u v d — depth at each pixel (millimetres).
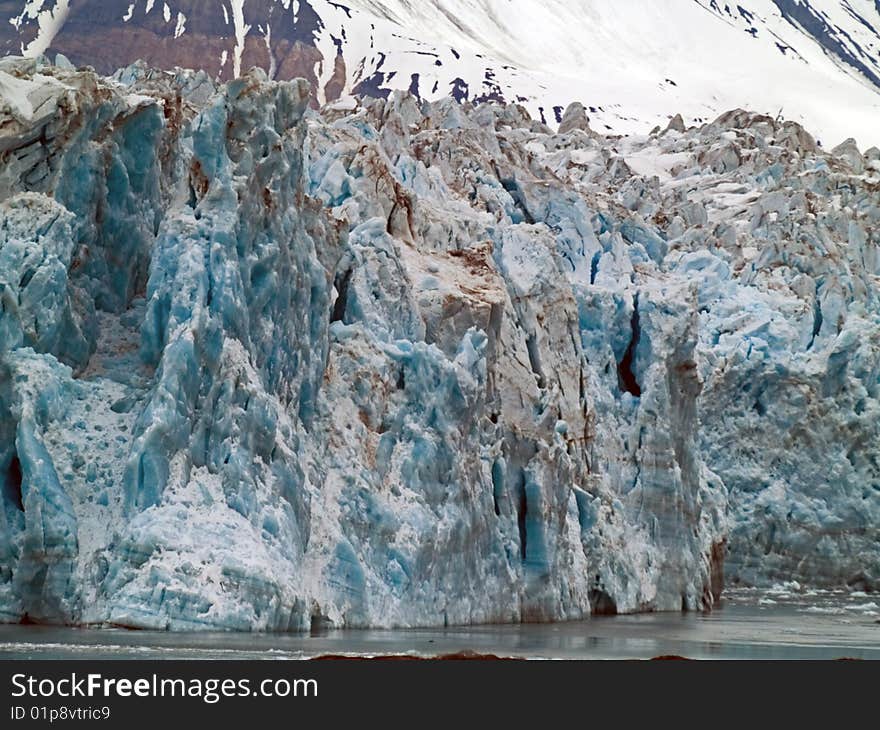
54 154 98750
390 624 100812
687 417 144750
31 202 94000
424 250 127812
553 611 119188
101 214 101500
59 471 89812
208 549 88438
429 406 108812
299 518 96438
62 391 92000
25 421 88688
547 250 133000
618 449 140250
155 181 106875
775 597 166250
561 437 124000
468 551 110188
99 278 101000
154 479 89125
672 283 149375
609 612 130250
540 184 162125
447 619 107250
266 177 100125
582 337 144750
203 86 160750
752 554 175250
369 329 111938
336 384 106375
